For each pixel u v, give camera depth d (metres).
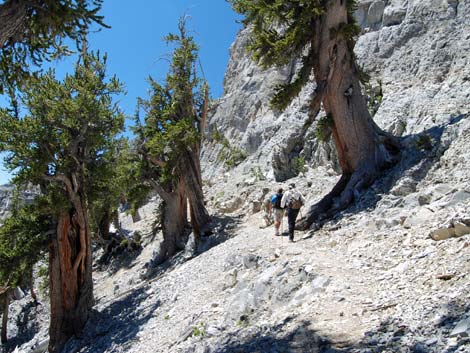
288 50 16.58
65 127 17.95
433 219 9.95
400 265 8.30
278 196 15.22
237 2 17.14
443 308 5.83
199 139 25.53
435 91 21.36
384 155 15.15
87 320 18.12
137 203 29.59
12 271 19.92
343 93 15.69
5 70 8.46
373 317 6.52
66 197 18.25
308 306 7.85
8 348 28.02
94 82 18.55
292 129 29.20
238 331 8.36
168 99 28.09
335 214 14.41
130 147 27.33
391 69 25.77
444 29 24.12
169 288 17.08
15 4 7.34
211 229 23.78
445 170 12.68
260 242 14.76
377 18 29.33
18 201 26.56
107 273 32.28
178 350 9.16
